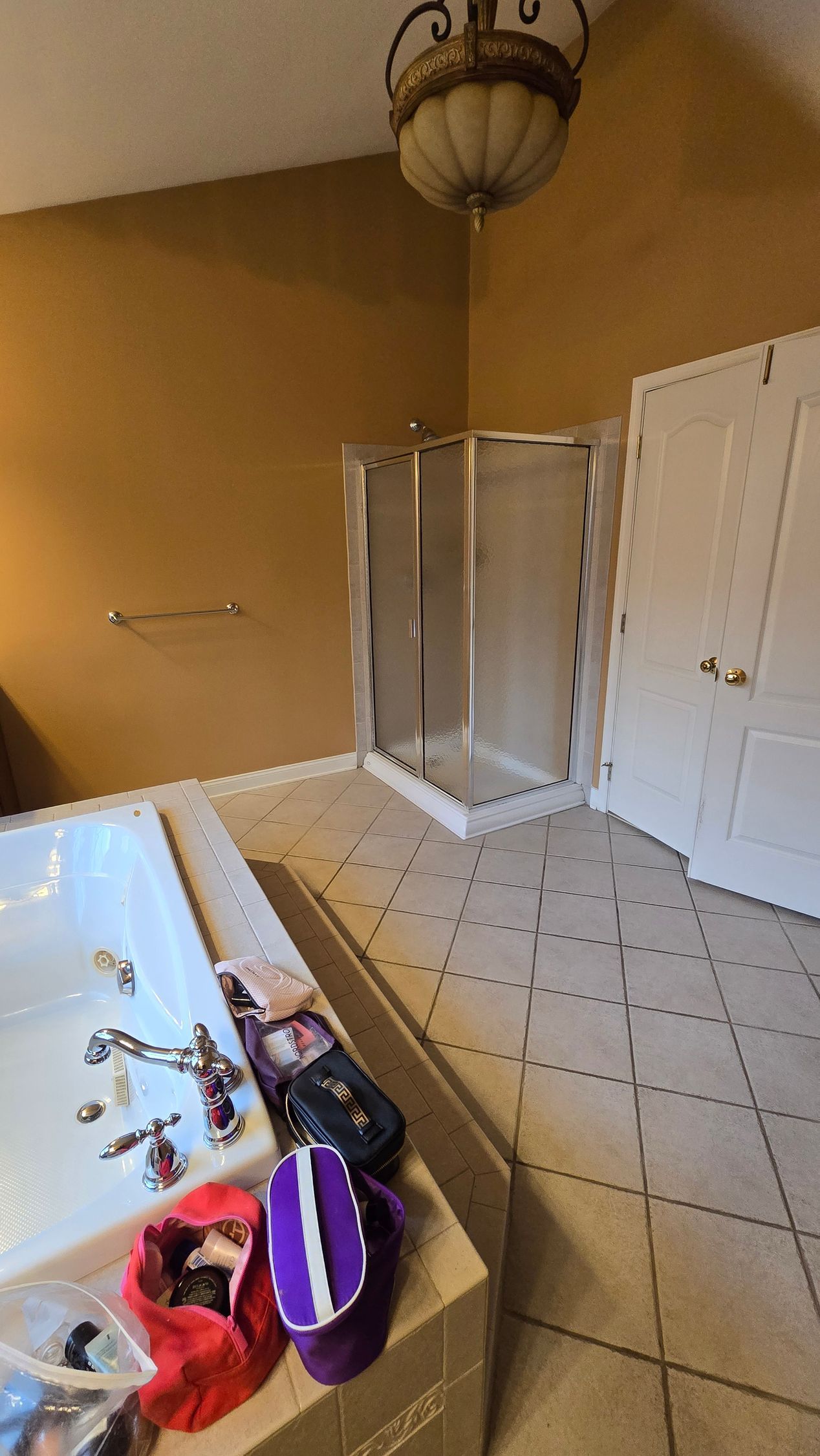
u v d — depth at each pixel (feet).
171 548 9.37
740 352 6.52
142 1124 4.74
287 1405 2.32
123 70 5.64
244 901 5.65
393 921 7.20
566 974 6.30
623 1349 3.46
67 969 6.27
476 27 3.32
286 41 5.99
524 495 8.52
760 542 6.59
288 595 10.49
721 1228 4.04
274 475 9.86
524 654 9.19
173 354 8.75
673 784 8.41
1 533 8.33
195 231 8.48
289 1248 2.49
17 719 8.96
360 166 9.30
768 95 5.87
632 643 8.74
